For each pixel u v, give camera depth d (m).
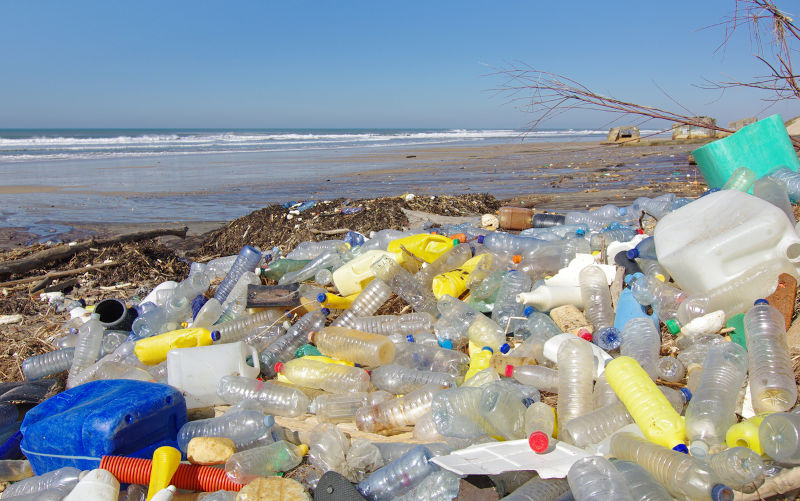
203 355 3.73
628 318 3.65
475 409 2.95
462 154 30.03
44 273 7.57
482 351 3.75
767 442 2.35
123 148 38.53
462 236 5.65
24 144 43.50
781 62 4.21
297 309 4.69
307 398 3.62
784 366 2.86
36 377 4.67
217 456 2.92
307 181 18.16
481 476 2.59
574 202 10.85
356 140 53.31
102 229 11.03
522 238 5.62
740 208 3.55
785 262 3.39
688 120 4.56
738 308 3.50
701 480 2.21
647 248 4.39
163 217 12.21
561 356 3.19
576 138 57.72
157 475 2.70
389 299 4.96
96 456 2.89
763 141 5.07
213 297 5.87
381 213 9.09
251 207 13.33
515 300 4.41
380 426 3.28
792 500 2.32
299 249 6.86
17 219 12.15
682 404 2.87
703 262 3.45
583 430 2.81
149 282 7.14
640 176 15.12
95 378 4.02
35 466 3.13
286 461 3.00
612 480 2.21
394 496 2.68
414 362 3.85
